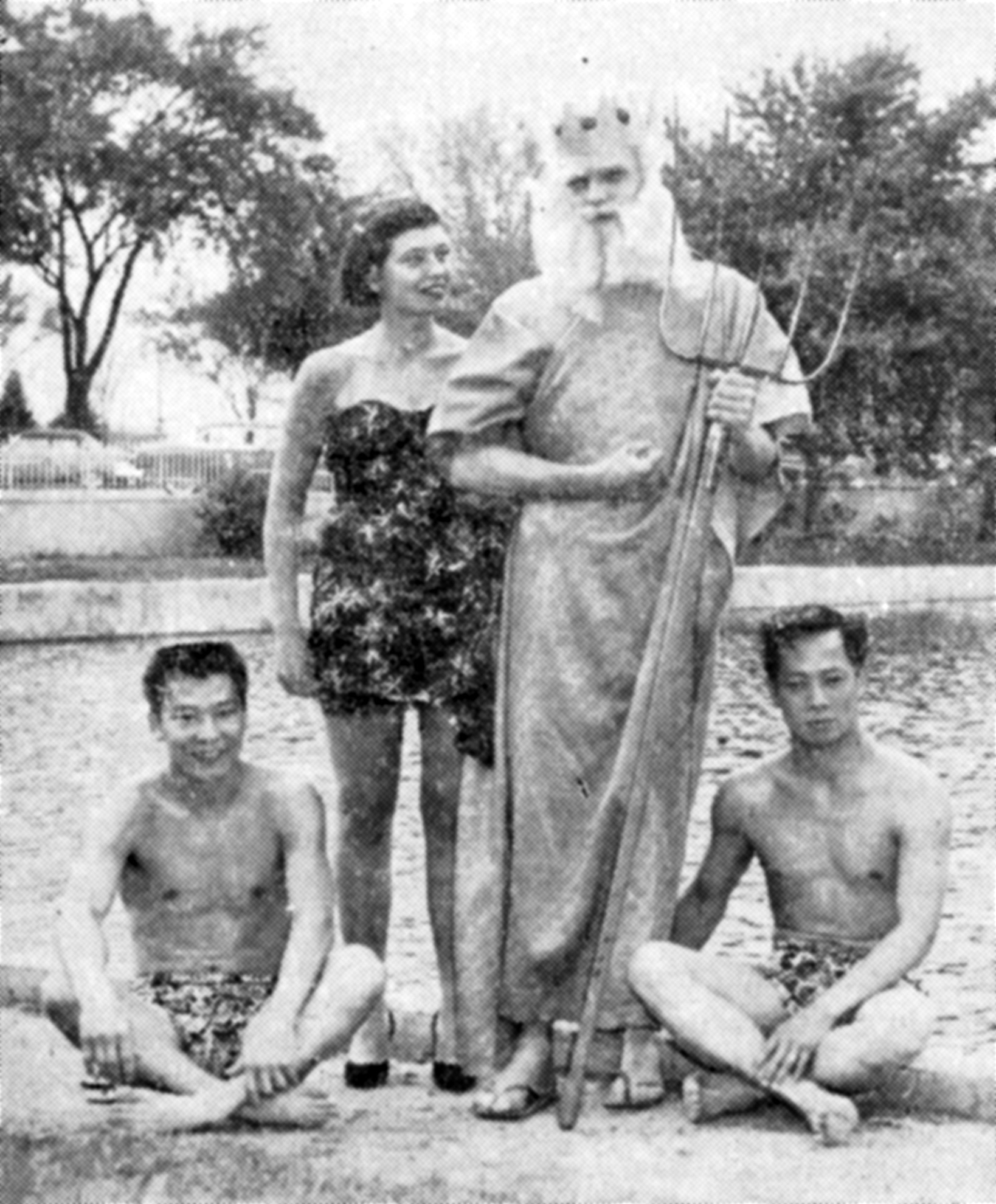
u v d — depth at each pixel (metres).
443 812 5.14
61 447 28.00
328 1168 4.23
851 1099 4.66
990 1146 4.41
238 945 4.93
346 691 5.07
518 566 4.95
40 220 27.66
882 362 30.30
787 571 26.16
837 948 4.88
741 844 5.07
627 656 4.85
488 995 4.92
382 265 5.06
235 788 4.95
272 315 27.17
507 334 4.93
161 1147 4.37
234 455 28.92
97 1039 4.63
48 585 19.06
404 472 5.03
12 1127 4.53
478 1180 4.15
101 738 11.66
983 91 28.39
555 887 4.86
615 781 4.78
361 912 5.21
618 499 4.85
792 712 4.89
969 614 23.66
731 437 4.93
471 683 5.00
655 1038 4.88
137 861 4.93
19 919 6.90
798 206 22.38
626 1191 4.09
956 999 6.20
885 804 4.86
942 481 32.56
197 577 22.09
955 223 29.39
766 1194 4.05
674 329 4.91
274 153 26.11
